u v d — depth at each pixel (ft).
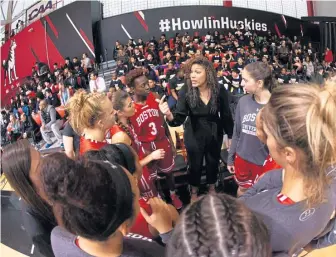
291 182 2.51
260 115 2.68
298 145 2.25
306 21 44.21
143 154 6.97
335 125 2.19
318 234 2.90
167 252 1.94
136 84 6.78
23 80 39.06
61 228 2.63
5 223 8.73
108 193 2.18
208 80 7.09
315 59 36.04
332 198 2.61
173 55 34.40
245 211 1.94
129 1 41.29
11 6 39.86
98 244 2.32
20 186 3.47
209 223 1.81
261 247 1.81
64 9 38.50
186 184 9.53
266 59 32.53
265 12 44.04
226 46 37.19
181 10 41.70
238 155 6.81
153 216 3.10
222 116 7.72
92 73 31.32
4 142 22.76
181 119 7.57
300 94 2.34
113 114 5.32
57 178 2.16
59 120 18.95
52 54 39.27
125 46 38.52
